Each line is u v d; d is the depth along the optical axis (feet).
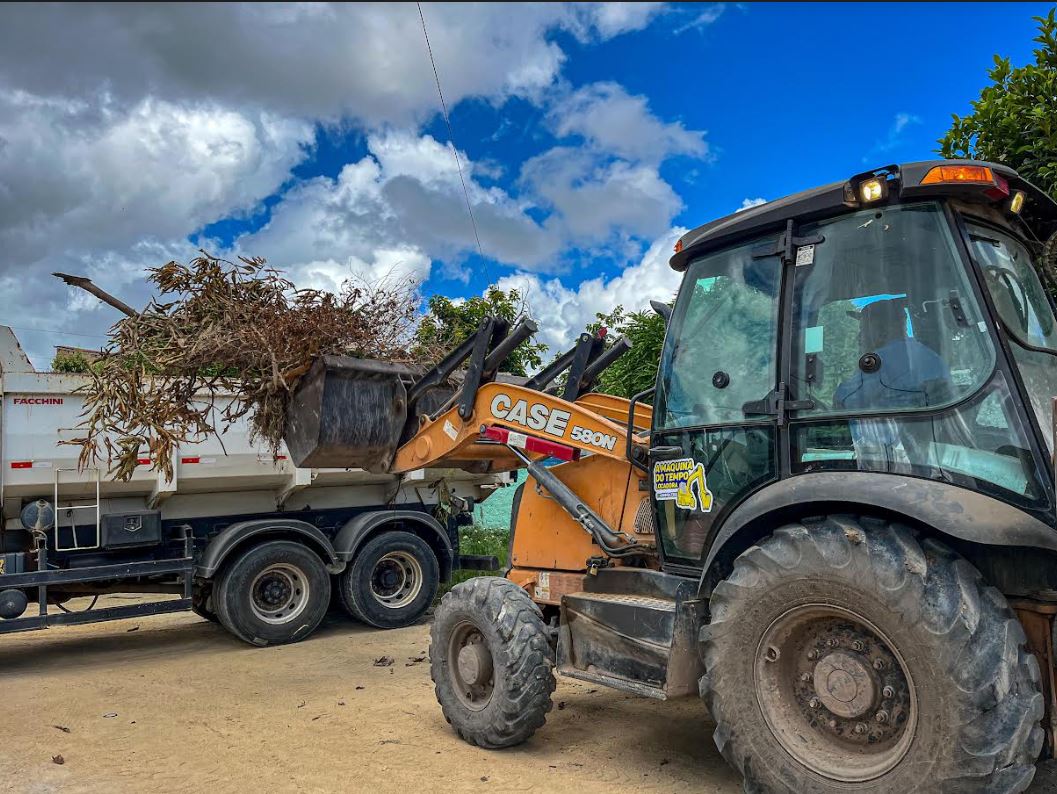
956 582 9.36
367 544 28.35
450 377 21.02
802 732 10.73
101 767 14.29
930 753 9.25
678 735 15.46
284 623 26.04
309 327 19.20
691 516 13.01
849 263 11.43
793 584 10.54
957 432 10.12
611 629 13.51
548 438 15.83
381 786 13.12
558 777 13.37
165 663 23.52
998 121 17.71
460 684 15.47
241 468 27.14
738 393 12.38
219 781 13.51
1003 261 11.37
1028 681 9.06
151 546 26.09
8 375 23.86
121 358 19.92
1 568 23.20
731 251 12.89
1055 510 9.49
